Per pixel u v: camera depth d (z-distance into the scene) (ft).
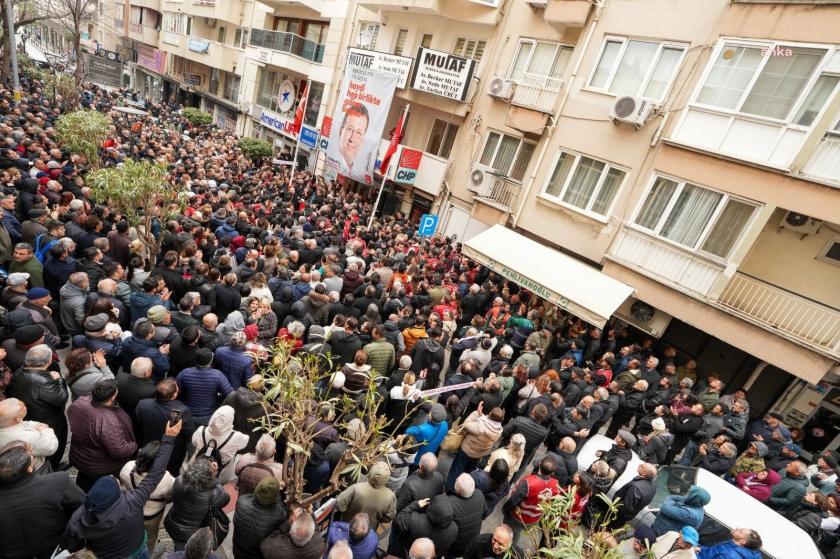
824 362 25.84
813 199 26.30
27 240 22.43
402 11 55.83
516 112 43.01
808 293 29.99
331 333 19.54
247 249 27.66
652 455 22.02
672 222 32.53
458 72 47.44
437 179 52.29
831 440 29.32
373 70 51.75
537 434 18.88
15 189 27.81
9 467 8.62
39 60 122.01
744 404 25.57
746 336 28.58
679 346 35.12
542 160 41.29
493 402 19.74
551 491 14.46
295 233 33.83
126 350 15.65
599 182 36.96
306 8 75.10
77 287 18.07
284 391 10.28
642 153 34.32
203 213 31.42
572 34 40.34
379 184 61.72
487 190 46.55
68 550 9.14
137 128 65.36
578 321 35.58
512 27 45.24
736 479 22.86
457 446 17.92
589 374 24.39
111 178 24.25
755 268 31.89
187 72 118.01
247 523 9.89
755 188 28.48
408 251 39.45
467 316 33.71
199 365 14.62
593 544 9.39
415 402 17.90
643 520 18.40
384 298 27.94
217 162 55.88
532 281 33.32
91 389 13.34
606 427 30.09
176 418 10.91
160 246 27.32
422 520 12.15
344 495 12.39
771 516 18.31
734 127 29.66
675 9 32.86
